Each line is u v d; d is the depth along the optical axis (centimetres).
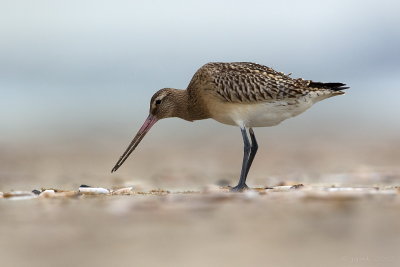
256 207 1123
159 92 1566
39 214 1109
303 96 1431
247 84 1427
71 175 1866
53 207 1179
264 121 1465
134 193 1383
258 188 1439
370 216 1027
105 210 1134
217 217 1048
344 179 1656
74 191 1443
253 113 1449
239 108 1451
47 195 1352
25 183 1672
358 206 1108
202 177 1817
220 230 956
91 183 1670
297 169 1962
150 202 1207
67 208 1165
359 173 1791
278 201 1175
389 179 1634
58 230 980
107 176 1845
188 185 1623
